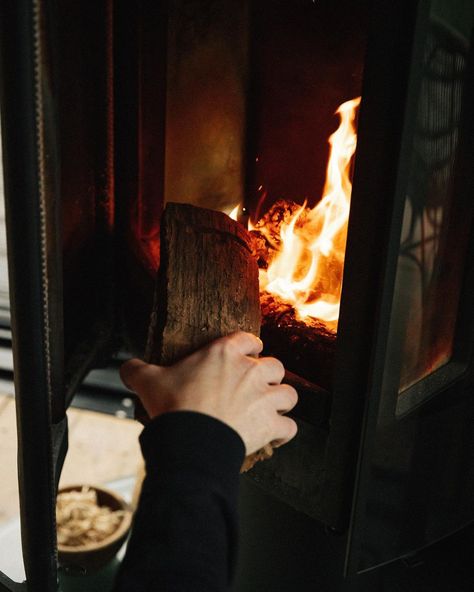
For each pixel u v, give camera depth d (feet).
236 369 2.27
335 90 3.67
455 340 3.44
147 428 1.94
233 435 1.93
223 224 3.42
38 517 3.16
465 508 3.80
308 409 3.14
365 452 3.01
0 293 6.99
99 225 4.55
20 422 2.99
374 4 2.50
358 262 2.81
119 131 4.30
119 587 1.63
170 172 4.25
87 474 6.46
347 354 2.95
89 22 4.01
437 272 3.13
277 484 3.48
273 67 3.88
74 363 4.29
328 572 3.58
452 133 2.88
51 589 3.32
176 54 3.96
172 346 2.84
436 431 3.46
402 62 2.51
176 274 3.06
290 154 3.96
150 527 1.70
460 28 2.68
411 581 3.83
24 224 2.67
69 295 4.26
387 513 3.41
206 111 4.04
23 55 2.46
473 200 3.13
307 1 3.65
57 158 3.00
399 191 2.63
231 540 1.80
